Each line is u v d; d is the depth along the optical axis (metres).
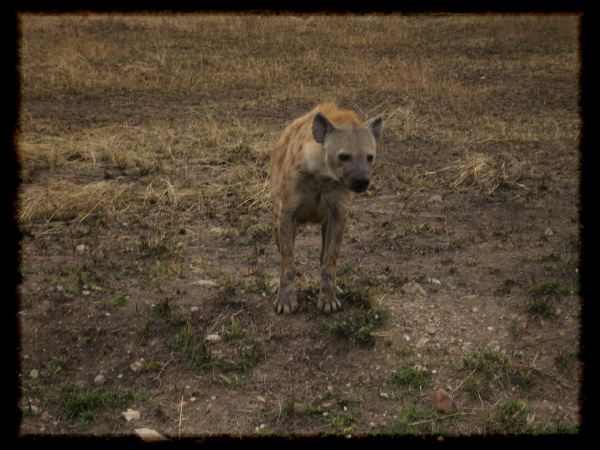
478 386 3.55
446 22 15.18
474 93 10.10
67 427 3.29
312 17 15.35
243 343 3.81
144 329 3.86
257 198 5.76
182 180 6.25
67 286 4.22
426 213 5.66
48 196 5.42
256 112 8.98
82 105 9.12
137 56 11.81
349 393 3.52
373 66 11.68
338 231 3.94
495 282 4.49
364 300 4.16
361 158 3.62
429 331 3.96
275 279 4.43
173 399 3.47
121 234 5.10
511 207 5.80
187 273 4.50
